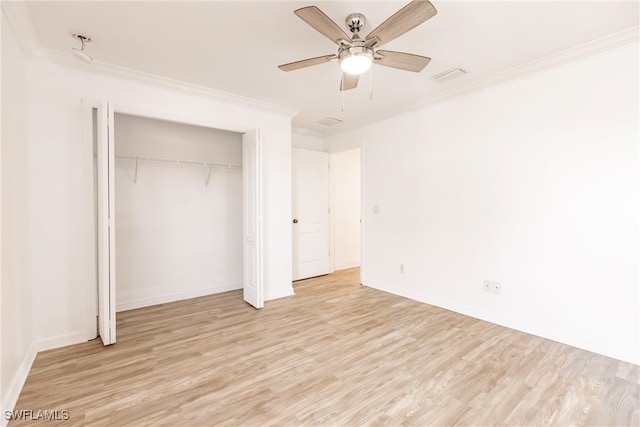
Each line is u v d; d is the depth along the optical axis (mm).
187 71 2832
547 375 2125
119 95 2840
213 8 1936
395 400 1869
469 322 3082
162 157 3730
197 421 1692
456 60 2639
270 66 2740
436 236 3572
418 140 3756
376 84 3146
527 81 2791
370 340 2682
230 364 2285
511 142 2906
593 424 1663
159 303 3705
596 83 2410
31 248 2424
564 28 2170
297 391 1961
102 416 1723
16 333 1979
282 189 3986
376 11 1988
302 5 1917
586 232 2479
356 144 4645
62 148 2566
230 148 4277
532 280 2787
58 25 2109
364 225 4512
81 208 2645
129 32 2201
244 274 3803
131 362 2307
